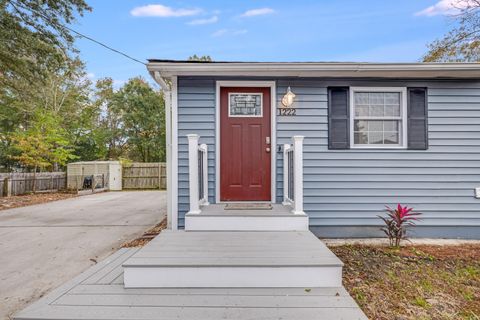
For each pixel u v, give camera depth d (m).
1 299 2.64
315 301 2.38
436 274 3.28
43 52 8.24
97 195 12.23
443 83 4.93
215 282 2.63
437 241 4.70
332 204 4.89
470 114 4.94
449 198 4.89
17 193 11.04
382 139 4.95
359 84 4.89
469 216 4.89
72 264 3.54
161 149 20.77
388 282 3.03
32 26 8.01
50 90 15.57
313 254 2.89
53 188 12.77
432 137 4.92
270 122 4.95
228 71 4.59
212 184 4.82
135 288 2.61
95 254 3.93
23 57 8.16
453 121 4.92
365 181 4.90
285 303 2.34
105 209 8.06
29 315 2.14
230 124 4.93
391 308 2.50
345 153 4.90
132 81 21.14
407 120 4.90
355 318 2.12
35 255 3.90
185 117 4.83
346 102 4.92
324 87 4.92
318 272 2.65
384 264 3.56
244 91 4.95
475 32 9.71
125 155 22.22
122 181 15.40
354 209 4.89
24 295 2.72
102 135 20.59
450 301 2.66
